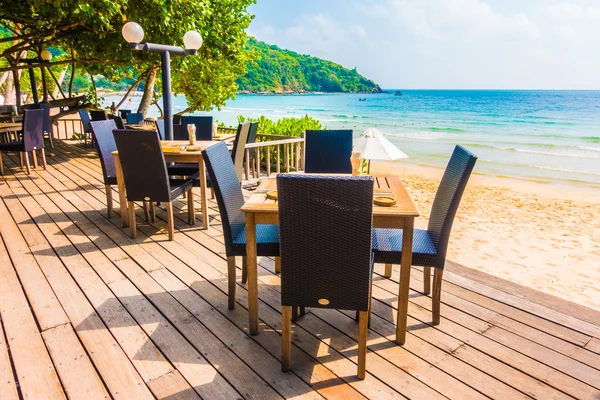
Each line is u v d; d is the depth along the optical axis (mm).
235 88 16781
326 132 4086
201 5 8250
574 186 11719
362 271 1819
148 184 3717
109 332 2361
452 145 21219
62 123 17875
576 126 29625
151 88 12008
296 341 2299
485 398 1849
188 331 2379
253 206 2201
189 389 1900
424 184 11344
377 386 1929
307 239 1807
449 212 2236
